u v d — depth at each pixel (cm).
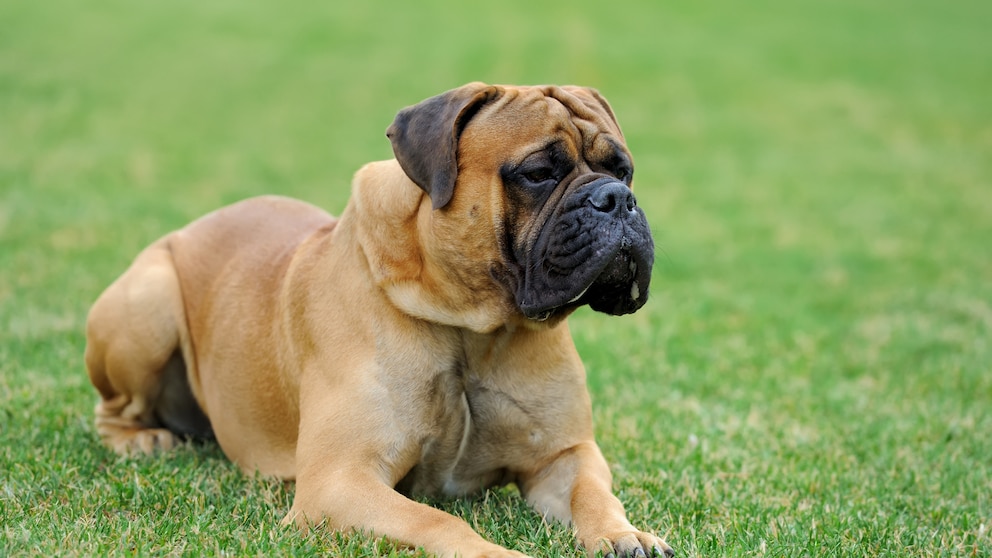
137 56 3531
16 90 2986
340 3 4584
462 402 682
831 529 687
